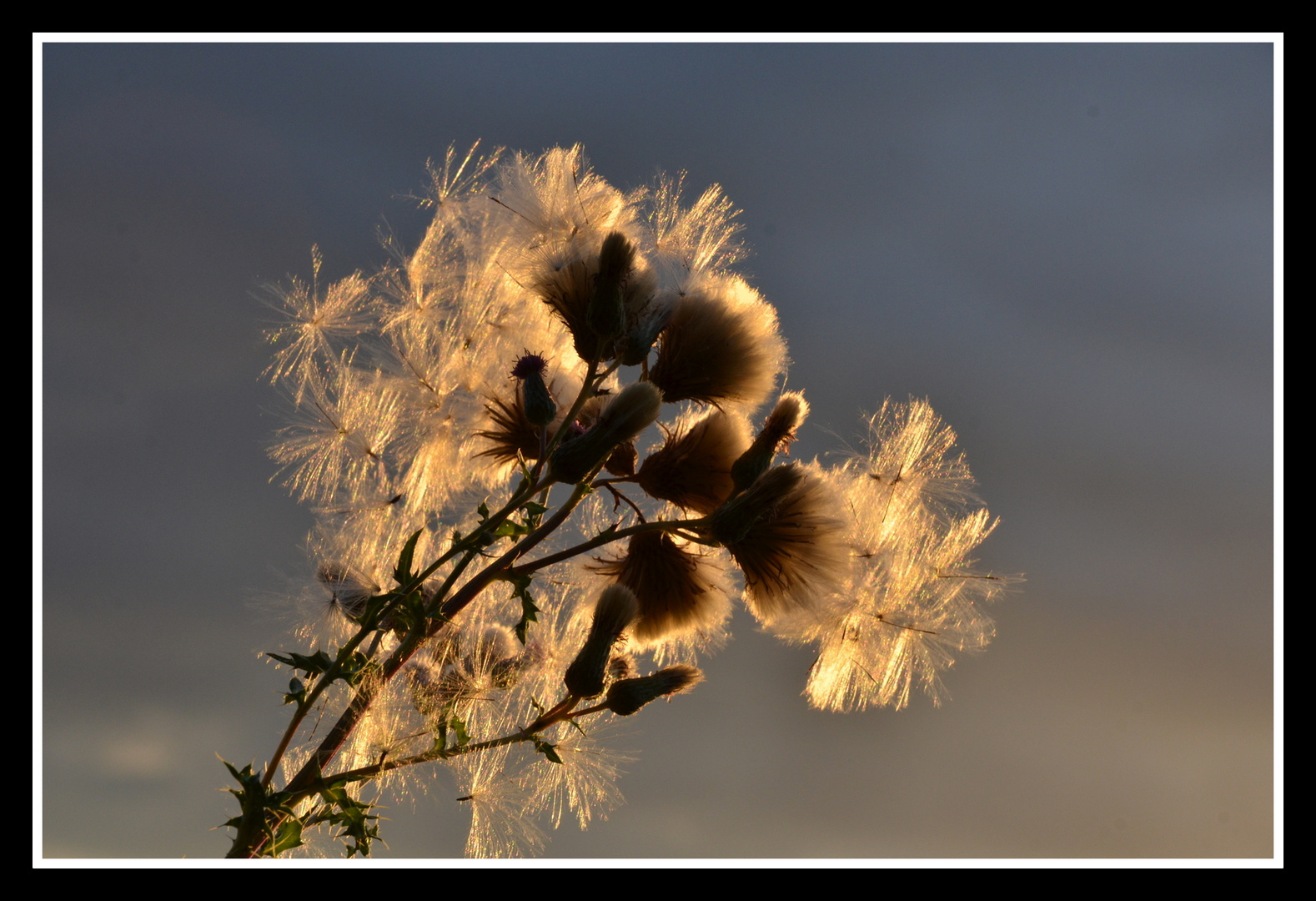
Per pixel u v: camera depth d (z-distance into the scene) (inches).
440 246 85.9
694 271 77.7
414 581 63.1
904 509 79.9
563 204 78.6
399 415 83.1
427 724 69.7
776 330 77.5
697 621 78.1
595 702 78.7
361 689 65.3
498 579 67.6
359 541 79.7
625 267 65.4
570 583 82.4
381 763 64.6
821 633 76.7
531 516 68.9
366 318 84.4
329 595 76.9
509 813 74.2
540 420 64.8
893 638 76.3
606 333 65.6
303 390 83.7
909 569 77.9
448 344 83.4
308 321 84.4
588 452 61.4
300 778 63.5
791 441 72.0
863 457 82.4
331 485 81.6
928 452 83.1
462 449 82.0
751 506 66.4
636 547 77.2
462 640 76.2
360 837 62.8
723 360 72.3
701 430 73.5
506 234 79.6
